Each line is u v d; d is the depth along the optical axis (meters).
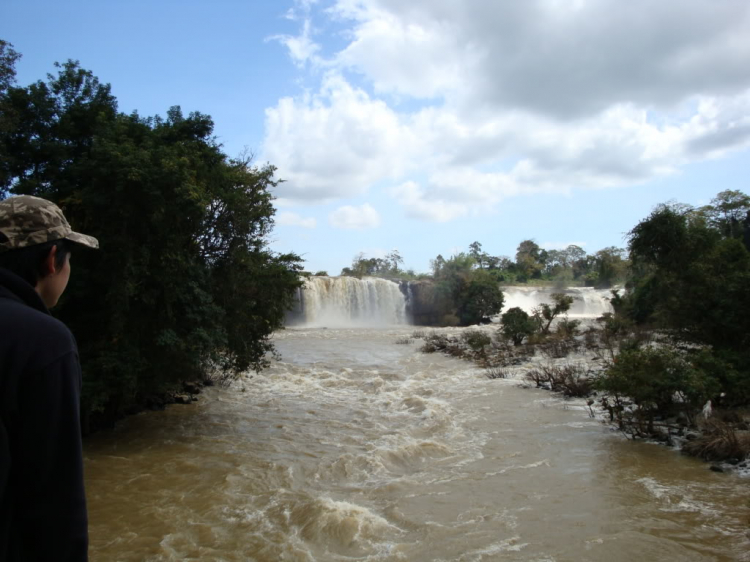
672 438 8.80
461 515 6.12
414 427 10.69
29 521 1.56
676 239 12.32
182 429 10.81
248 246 12.08
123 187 8.69
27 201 1.93
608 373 9.79
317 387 15.95
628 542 5.26
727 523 5.62
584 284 85.00
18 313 1.65
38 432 1.56
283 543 5.53
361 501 6.73
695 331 11.95
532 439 9.27
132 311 9.73
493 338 30.11
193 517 6.29
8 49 9.95
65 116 10.13
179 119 11.81
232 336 11.69
